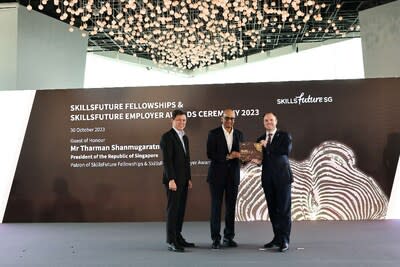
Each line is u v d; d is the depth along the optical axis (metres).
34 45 11.69
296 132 7.07
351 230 5.78
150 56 20.30
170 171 4.61
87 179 7.30
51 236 5.71
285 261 3.98
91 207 7.25
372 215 6.91
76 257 4.32
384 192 6.92
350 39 17.80
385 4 12.42
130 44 17.67
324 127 7.05
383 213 6.90
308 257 4.14
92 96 7.39
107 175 7.29
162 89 7.31
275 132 4.69
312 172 7.00
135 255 4.37
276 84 7.15
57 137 7.38
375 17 12.73
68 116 7.39
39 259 4.25
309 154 7.03
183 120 4.80
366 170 6.96
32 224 6.97
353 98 7.05
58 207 7.28
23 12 11.34
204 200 7.10
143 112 7.31
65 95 7.43
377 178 6.94
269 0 12.84
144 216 7.19
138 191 7.23
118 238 5.48
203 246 4.83
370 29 12.89
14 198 7.33
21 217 7.29
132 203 7.22
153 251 4.57
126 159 7.28
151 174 7.24
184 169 4.74
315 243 4.87
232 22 14.52
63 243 5.16
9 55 11.12
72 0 10.55
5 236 5.75
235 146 4.83
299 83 7.14
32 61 11.62
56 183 7.32
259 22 14.35
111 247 4.85
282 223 4.51
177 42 15.95
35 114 7.44
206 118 7.21
